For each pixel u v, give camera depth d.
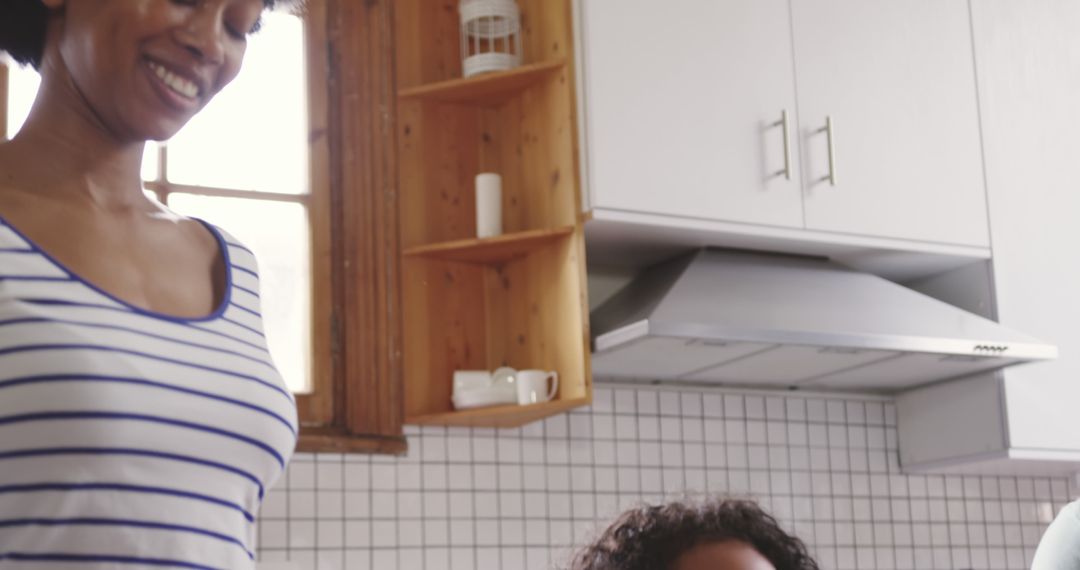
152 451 0.95
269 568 2.76
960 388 3.39
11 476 0.90
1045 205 3.43
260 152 2.97
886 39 3.28
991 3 3.48
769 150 3.05
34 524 0.90
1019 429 3.27
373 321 2.96
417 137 3.08
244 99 2.98
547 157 2.97
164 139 1.07
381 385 2.94
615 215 2.85
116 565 0.92
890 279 3.51
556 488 3.10
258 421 1.04
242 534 1.03
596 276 3.25
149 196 1.14
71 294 0.95
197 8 1.05
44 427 0.90
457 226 3.09
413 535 2.93
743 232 2.99
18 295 0.93
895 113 3.25
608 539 1.12
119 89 1.03
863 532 3.46
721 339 2.79
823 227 3.09
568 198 2.89
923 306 3.13
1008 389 3.28
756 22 3.10
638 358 3.01
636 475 3.20
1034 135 3.46
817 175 3.10
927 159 3.27
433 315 3.02
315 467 2.87
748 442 3.37
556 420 3.14
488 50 3.13
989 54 3.44
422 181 3.07
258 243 2.93
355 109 3.04
